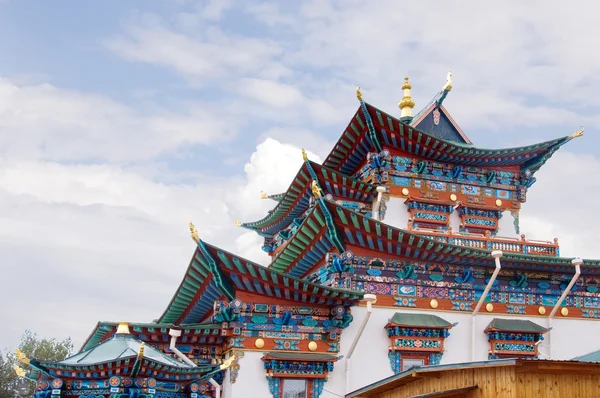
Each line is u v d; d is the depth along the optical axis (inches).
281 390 1194.6
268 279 1199.6
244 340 1202.6
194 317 1539.1
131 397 874.1
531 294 1403.8
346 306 1254.3
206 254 1194.6
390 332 1278.3
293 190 1695.4
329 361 1211.9
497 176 1614.2
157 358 952.3
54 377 890.7
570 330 1405.0
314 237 1382.9
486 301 1366.9
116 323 1167.0
